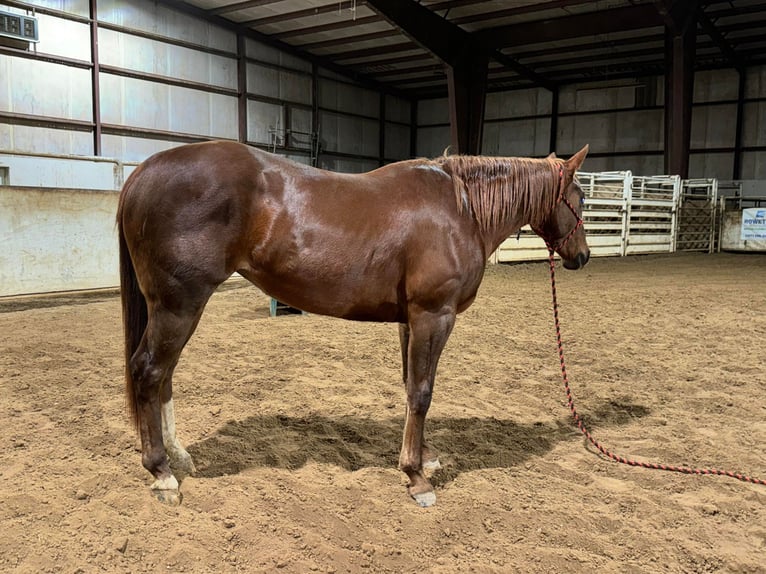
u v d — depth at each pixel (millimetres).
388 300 2465
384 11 15109
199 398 3637
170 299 2252
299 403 3621
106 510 2246
